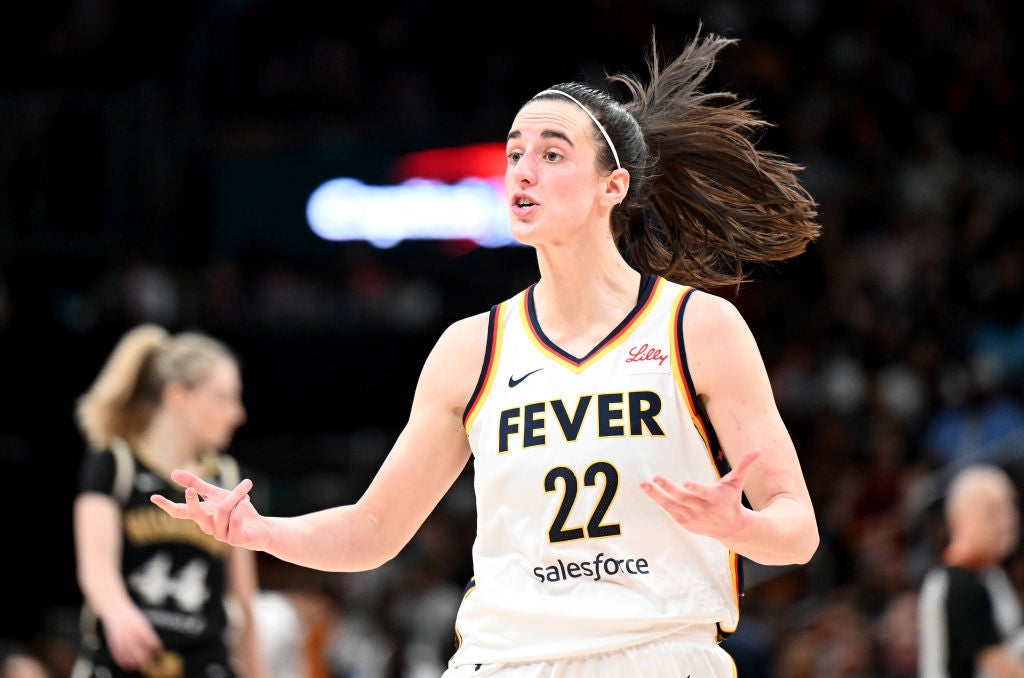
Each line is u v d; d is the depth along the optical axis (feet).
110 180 124.06
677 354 29.25
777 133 141.18
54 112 123.85
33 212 123.24
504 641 28.76
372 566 30.86
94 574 50.52
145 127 124.77
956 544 63.87
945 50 150.92
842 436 115.44
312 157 128.06
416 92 138.21
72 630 99.19
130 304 114.42
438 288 127.75
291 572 89.81
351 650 93.40
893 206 139.23
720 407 29.01
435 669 92.84
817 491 111.24
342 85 137.18
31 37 132.46
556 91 30.50
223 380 53.57
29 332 106.32
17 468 103.71
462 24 142.10
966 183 139.85
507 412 29.66
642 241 34.94
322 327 115.55
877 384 121.08
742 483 25.09
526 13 142.82
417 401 31.42
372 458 113.29
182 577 52.21
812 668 84.02
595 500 28.50
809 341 128.06
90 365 106.63
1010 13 154.40
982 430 113.19
